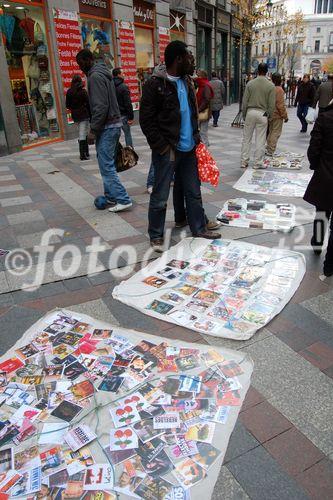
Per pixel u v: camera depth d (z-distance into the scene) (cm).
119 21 1341
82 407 229
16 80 983
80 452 204
